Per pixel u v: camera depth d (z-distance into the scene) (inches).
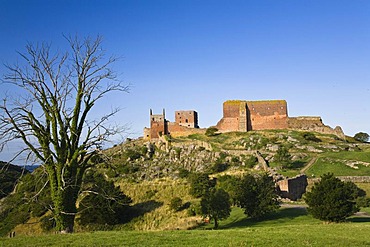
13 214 2468.0
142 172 3909.9
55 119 1101.7
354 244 886.4
